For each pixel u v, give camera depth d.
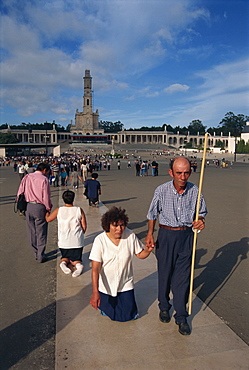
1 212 12.48
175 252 3.82
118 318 3.88
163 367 3.10
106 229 3.66
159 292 3.97
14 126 189.75
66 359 3.24
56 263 6.39
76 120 170.88
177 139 169.25
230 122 191.62
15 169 42.00
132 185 22.52
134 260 6.38
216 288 5.08
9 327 3.97
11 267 6.18
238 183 24.05
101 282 3.91
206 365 3.14
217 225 9.67
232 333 3.71
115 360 3.21
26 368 3.19
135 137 173.25
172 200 3.79
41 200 6.24
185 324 3.71
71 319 4.05
